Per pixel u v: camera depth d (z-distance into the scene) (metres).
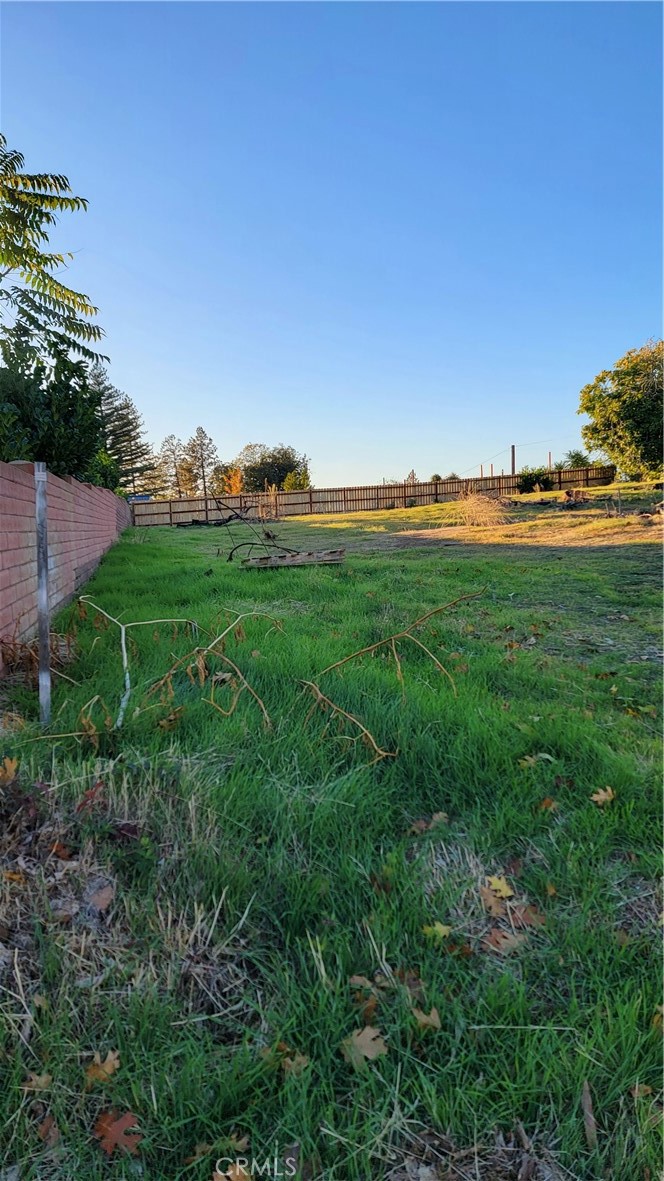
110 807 1.96
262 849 1.92
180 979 1.50
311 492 29.72
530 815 2.19
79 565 7.58
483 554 11.06
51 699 2.87
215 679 3.09
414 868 1.89
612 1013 1.47
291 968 1.56
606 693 3.75
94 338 12.28
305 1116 1.21
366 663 3.86
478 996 1.51
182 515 29.77
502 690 3.73
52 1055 1.30
